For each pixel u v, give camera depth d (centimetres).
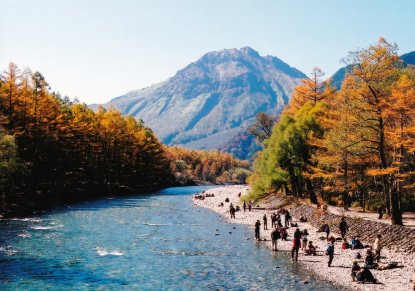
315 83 6188
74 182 8344
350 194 5253
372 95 3303
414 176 3778
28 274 2469
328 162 4275
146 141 11644
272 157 5528
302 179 5831
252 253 3170
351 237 3512
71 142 7894
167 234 4047
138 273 2561
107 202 7356
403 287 2128
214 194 10538
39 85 6950
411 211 4575
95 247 3309
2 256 2888
